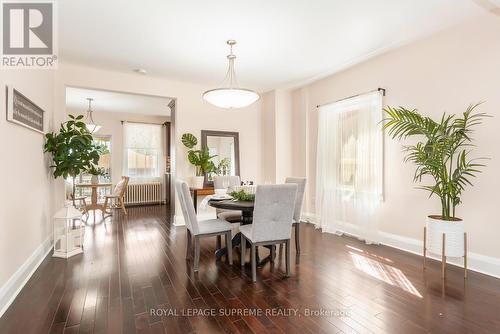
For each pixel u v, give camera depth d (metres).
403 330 1.87
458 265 3.04
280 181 5.56
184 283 2.59
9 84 2.28
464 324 1.94
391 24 3.02
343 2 2.59
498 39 2.74
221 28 3.07
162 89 4.93
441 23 3.00
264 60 4.03
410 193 3.53
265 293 2.40
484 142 2.84
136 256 3.34
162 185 8.12
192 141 5.04
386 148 3.82
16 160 2.44
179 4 2.60
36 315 2.03
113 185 7.56
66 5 2.59
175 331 1.85
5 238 2.17
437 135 2.88
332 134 4.62
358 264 3.10
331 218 4.57
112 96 5.79
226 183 4.48
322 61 4.08
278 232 2.74
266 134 5.81
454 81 3.08
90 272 2.83
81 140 3.72
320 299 2.29
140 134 7.95
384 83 3.85
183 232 4.53
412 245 3.50
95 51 3.68
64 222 3.31
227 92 3.26
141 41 3.39
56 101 4.12
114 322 1.95
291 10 2.72
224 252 3.36
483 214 2.85
